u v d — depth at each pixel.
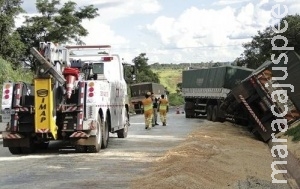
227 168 11.63
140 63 86.00
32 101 15.30
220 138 18.25
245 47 57.84
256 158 14.02
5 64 35.28
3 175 11.20
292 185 10.55
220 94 34.19
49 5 54.75
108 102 17.06
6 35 42.69
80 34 55.97
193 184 9.26
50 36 53.78
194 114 41.22
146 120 26.91
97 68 19.17
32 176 11.03
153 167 11.95
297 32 42.41
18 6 43.12
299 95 18.81
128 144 18.08
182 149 14.06
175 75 151.38
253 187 9.84
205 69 38.25
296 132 17.70
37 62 14.84
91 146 15.26
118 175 10.98
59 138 15.52
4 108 15.09
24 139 15.20
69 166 12.50
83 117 15.23
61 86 15.23
